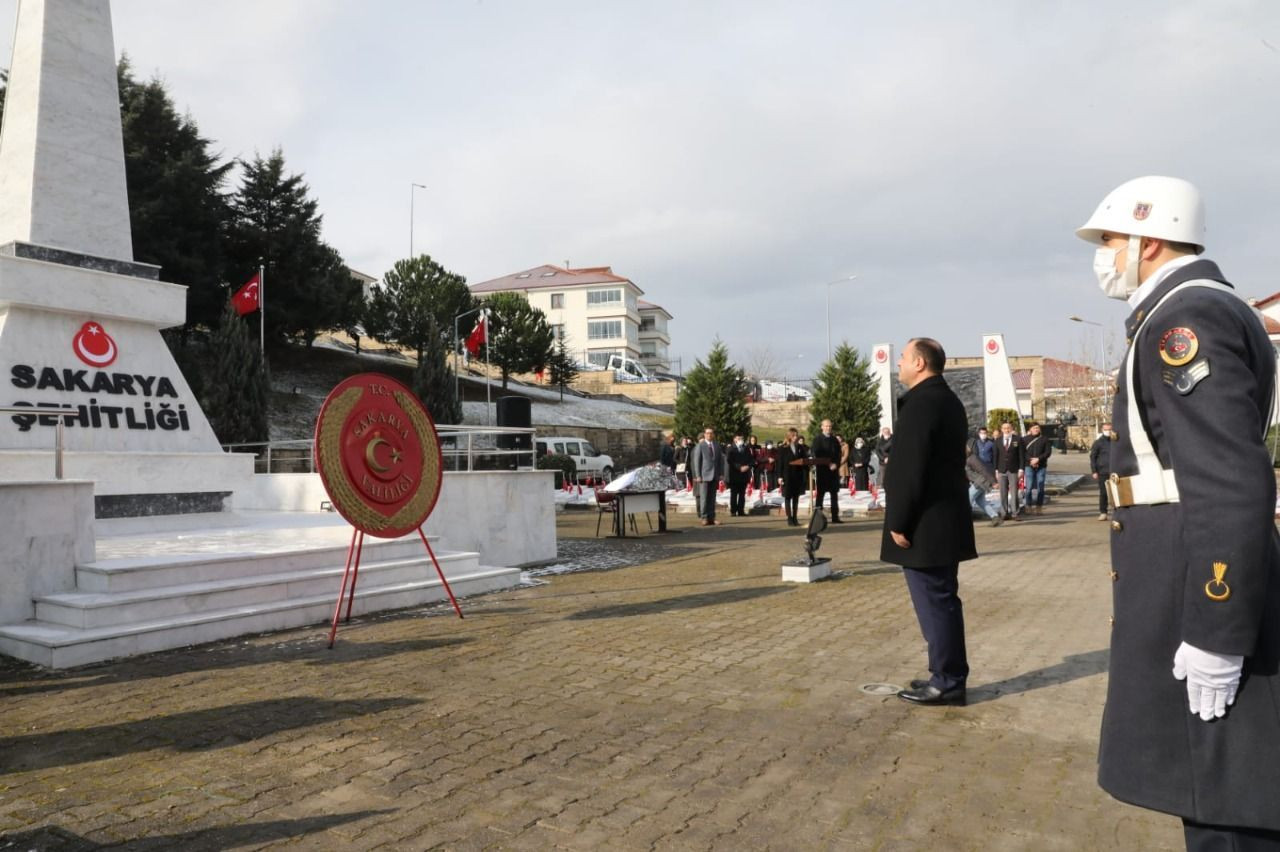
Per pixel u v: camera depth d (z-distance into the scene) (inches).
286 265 1368.1
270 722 181.0
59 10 445.4
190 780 148.7
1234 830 78.1
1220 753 77.7
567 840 124.9
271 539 358.9
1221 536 74.2
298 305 1387.8
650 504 619.2
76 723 181.3
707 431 711.7
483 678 216.7
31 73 439.5
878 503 802.2
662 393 2400.3
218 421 1028.5
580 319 3149.6
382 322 1834.4
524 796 141.2
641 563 451.5
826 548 515.8
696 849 121.8
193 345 1274.6
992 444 689.6
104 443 438.0
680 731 174.4
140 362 462.3
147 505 438.9
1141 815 133.0
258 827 129.5
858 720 181.5
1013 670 222.8
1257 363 80.7
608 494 604.7
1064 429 2289.6
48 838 125.9
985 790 143.3
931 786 145.0
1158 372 82.1
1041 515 722.8
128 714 187.5
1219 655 75.2
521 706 192.1
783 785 145.7
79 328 438.3
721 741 168.2
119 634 241.3
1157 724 82.1
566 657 238.7
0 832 128.0
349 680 215.6
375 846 122.9
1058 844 123.3
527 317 1994.3
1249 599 73.2
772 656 238.4
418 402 301.9
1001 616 294.2
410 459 295.7
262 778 149.6
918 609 193.6
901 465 187.2
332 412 270.7
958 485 190.1
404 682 213.5
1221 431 75.7
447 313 1849.2
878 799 139.7
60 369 428.1
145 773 152.3
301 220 1386.6
